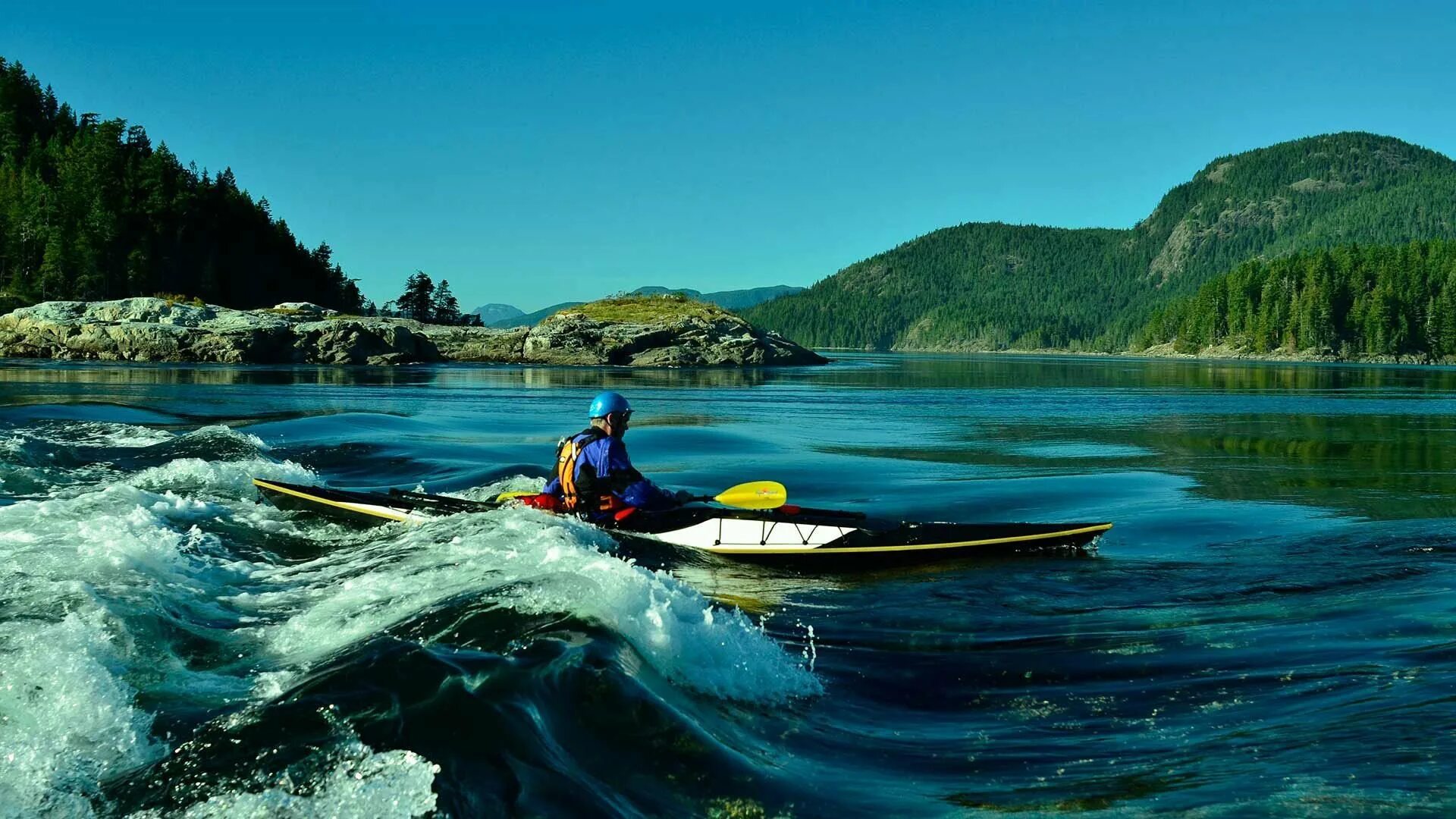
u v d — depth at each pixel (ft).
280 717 11.64
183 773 10.50
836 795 10.88
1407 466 48.29
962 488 40.88
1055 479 43.42
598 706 12.16
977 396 118.93
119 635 14.44
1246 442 61.21
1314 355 494.18
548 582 16.49
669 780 10.84
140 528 22.67
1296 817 9.68
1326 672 15.06
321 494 29.07
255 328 202.90
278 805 9.82
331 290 435.12
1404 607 19.39
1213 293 581.53
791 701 14.20
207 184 387.14
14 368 145.18
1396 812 9.64
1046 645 17.62
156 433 50.16
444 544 22.31
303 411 74.49
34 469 36.06
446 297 458.50
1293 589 21.68
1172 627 18.62
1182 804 10.26
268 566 21.34
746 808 10.38
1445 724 12.14
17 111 411.95
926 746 12.63
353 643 14.71
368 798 9.88
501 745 10.99
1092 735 12.90
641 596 15.79
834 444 58.85
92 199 324.80
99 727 11.44
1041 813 10.29
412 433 59.72
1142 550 27.43
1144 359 457.68
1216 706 13.79
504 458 47.67
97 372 135.64
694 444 57.67
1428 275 499.51
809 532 26.53
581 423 69.77
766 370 219.41
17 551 19.04
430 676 12.63
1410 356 475.31
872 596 21.80
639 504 27.12
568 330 238.07
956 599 21.53
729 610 20.22
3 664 12.60
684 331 250.78
